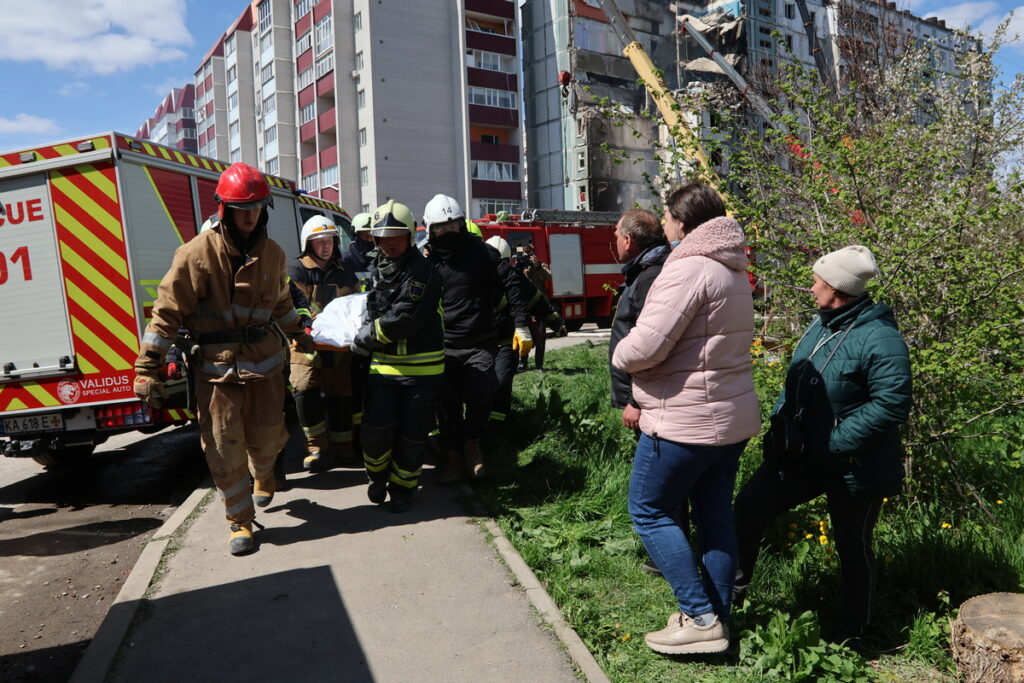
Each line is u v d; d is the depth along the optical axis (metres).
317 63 45.25
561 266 18.17
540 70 45.94
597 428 5.92
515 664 2.81
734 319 2.67
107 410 5.35
